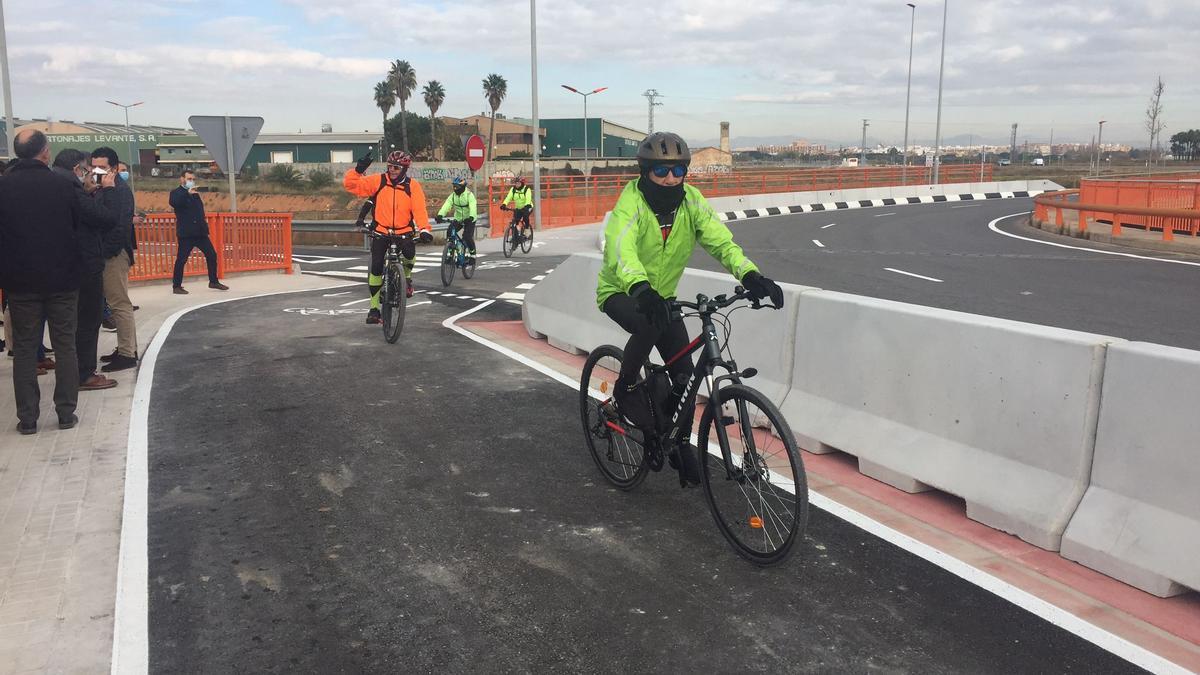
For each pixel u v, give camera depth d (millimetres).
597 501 4789
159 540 4270
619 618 3516
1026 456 4281
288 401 6773
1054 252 19000
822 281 14180
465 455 5535
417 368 7910
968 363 4582
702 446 4238
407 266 9836
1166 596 3621
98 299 7020
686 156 4004
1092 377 4000
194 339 9312
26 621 3494
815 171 44531
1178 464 3656
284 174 87500
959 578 3832
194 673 3145
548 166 100500
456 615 3551
